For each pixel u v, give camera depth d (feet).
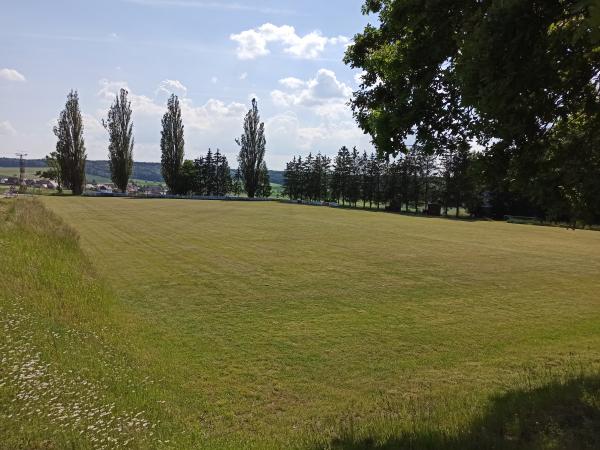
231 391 28.27
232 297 50.55
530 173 23.52
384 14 30.09
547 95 21.49
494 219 219.41
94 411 18.69
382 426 21.17
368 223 149.89
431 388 29.35
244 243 93.09
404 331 40.68
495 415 20.42
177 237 99.50
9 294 32.01
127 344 32.27
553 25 19.72
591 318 45.60
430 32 24.77
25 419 16.92
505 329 41.70
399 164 295.69
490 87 19.54
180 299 49.06
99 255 74.13
